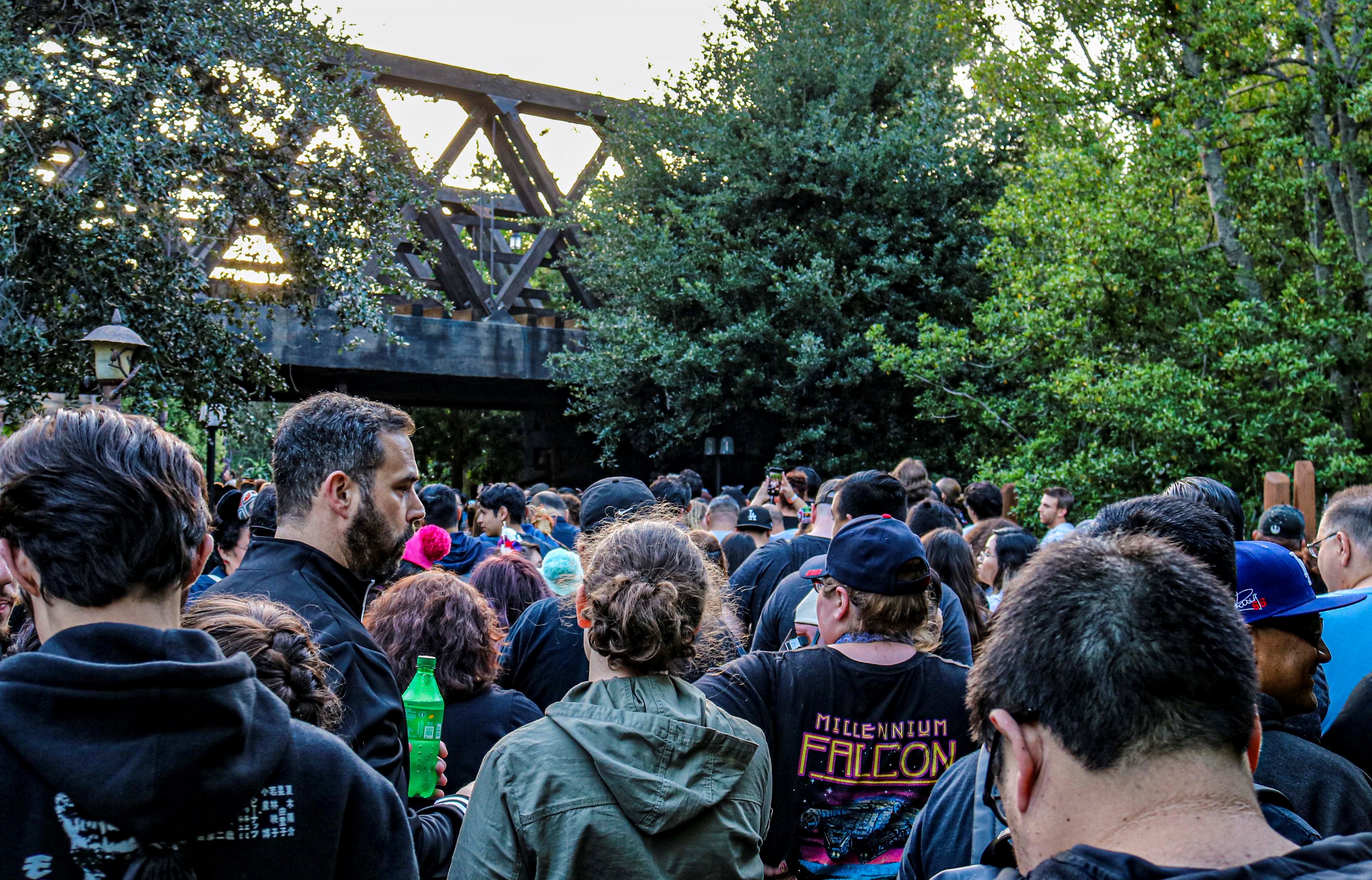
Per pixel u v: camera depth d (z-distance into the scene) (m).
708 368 17.05
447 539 3.87
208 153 9.52
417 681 2.30
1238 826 0.95
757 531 6.25
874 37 18.12
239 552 3.60
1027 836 1.05
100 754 1.13
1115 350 11.88
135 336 8.18
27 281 8.97
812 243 17.14
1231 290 11.53
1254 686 1.01
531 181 19.22
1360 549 3.20
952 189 17.31
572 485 21.77
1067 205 11.85
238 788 1.21
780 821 2.22
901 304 17.20
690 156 18.20
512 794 1.79
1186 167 11.15
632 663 1.95
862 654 2.30
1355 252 11.15
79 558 1.23
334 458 2.18
